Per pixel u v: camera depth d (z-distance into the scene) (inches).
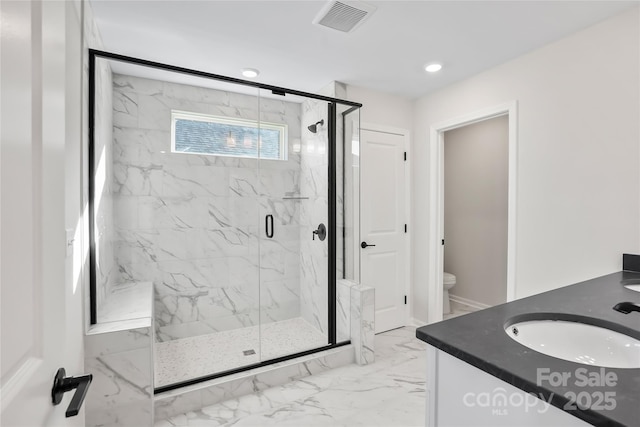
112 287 90.5
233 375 82.7
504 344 31.4
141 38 82.7
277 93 100.1
